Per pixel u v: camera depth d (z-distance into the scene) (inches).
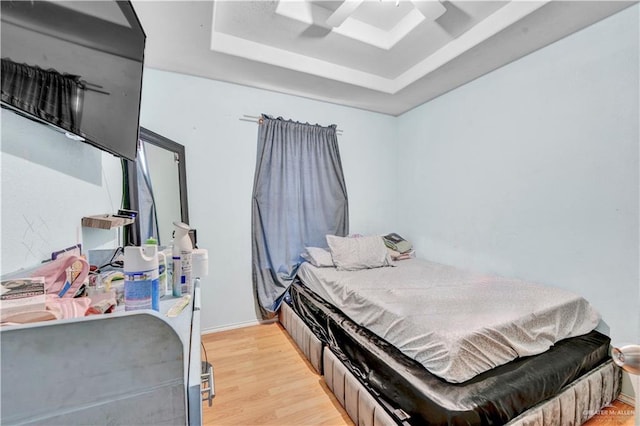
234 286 104.6
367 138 131.8
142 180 74.9
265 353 86.1
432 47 88.4
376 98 116.6
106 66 39.6
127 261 29.3
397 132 138.6
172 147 88.1
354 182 129.1
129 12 45.0
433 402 41.8
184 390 20.3
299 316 93.7
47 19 27.9
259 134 107.0
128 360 18.8
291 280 109.0
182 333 27.9
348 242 107.0
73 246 41.7
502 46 79.2
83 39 33.9
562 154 76.1
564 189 75.9
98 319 18.1
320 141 117.8
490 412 41.2
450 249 111.3
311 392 68.1
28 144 31.5
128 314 18.7
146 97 89.6
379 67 101.0
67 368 17.7
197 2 59.8
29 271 28.6
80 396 18.0
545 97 79.5
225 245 103.0
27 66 25.7
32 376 17.1
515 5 68.4
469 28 79.4
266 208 107.0
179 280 38.5
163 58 83.6
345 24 81.4
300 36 82.1
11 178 28.7
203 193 98.9
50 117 29.1
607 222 68.0
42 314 22.0
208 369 39.1
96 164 51.4
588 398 56.1
